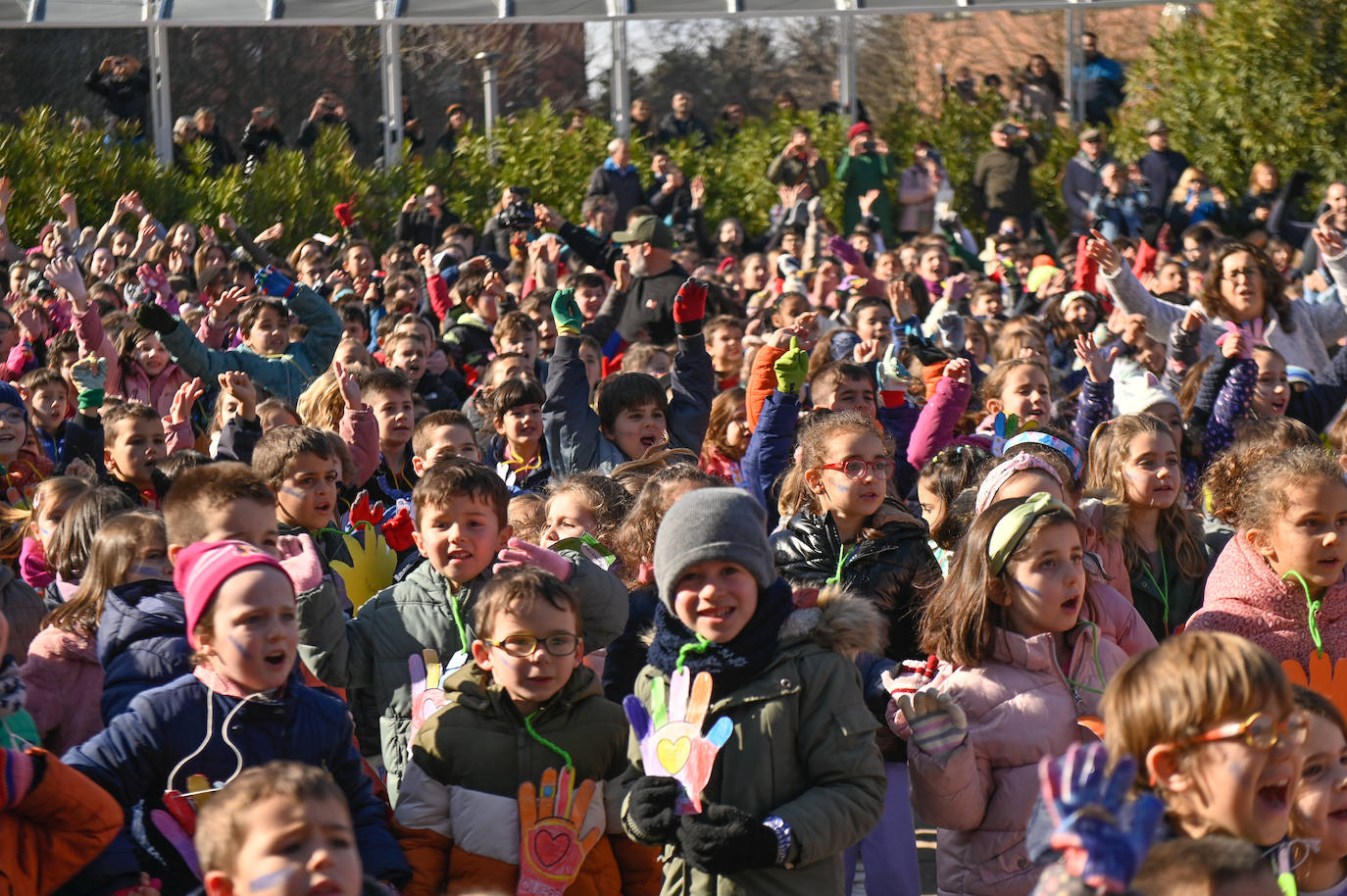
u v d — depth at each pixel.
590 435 6.57
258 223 17.02
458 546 4.23
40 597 4.70
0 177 14.96
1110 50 21.08
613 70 20.17
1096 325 10.50
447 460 4.39
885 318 9.15
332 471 5.05
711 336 8.99
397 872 3.31
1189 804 2.53
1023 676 3.69
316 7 18.12
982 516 3.81
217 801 2.63
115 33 19.75
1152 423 5.04
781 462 5.52
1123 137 18.58
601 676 4.41
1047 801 1.95
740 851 3.17
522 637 3.57
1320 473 4.07
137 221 16.06
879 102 21.58
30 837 2.91
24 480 6.68
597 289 10.82
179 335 8.20
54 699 4.11
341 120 19.41
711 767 3.22
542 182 18.94
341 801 2.66
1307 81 17.14
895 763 4.40
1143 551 5.07
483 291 11.28
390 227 18.28
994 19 21.20
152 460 6.14
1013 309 13.83
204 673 3.35
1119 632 4.16
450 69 21.95
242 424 6.63
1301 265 13.93
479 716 3.66
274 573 3.32
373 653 4.29
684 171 19.22
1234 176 17.45
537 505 5.28
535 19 18.05
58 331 10.22
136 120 18.20
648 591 4.54
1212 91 17.55
